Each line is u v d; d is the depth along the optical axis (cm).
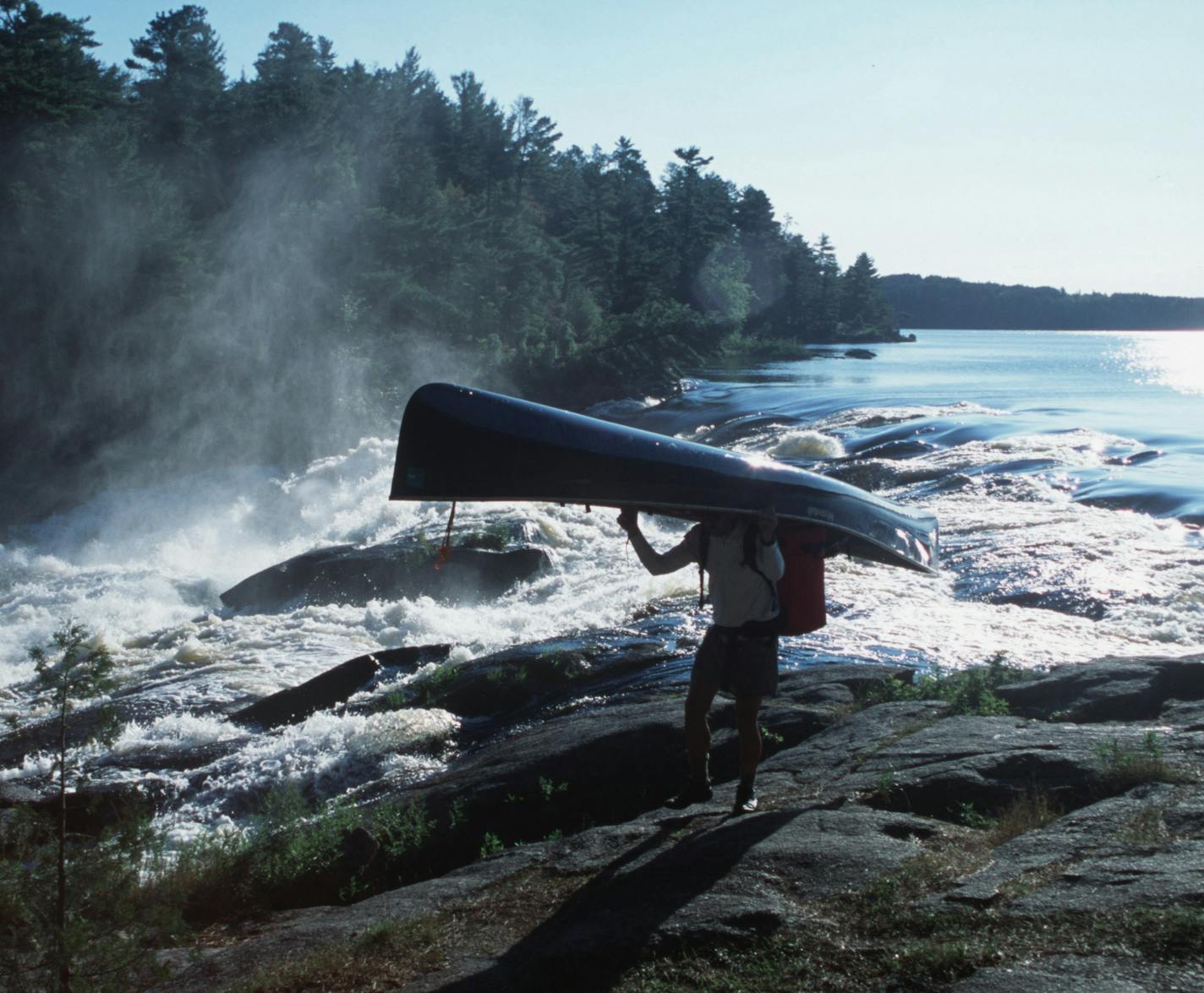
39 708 1400
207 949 566
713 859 486
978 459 2267
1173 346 14562
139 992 492
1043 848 452
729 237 14225
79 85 5428
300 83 7725
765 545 544
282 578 1936
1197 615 1218
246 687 1400
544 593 1792
